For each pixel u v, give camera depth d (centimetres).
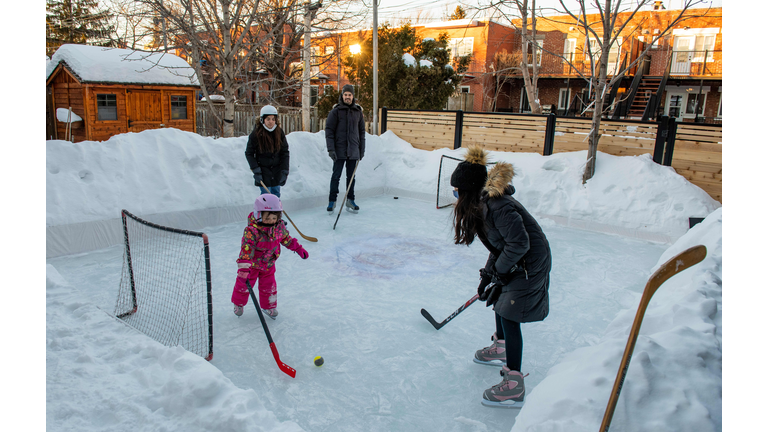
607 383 201
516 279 256
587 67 1839
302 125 1510
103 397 232
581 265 513
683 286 334
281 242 359
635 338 176
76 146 550
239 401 222
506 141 846
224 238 578
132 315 353
